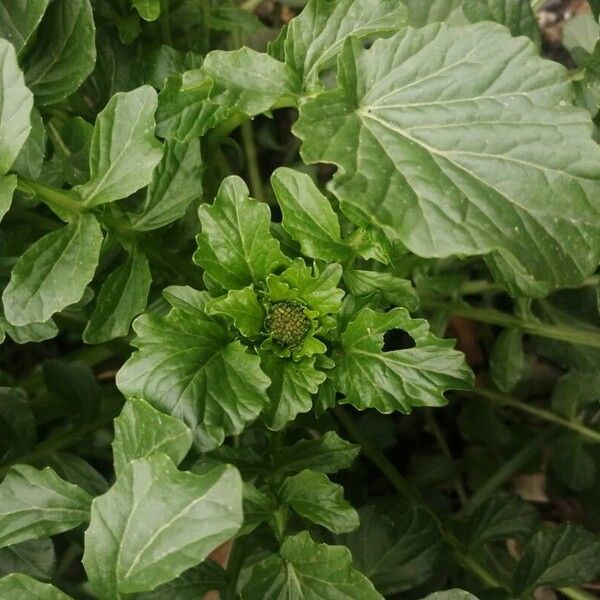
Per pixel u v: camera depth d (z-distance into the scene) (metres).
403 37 0.29
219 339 0.31
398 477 0.43
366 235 0.30
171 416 0.29
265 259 0.31
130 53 0.38
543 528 0.39
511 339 0.40
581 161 0.27
